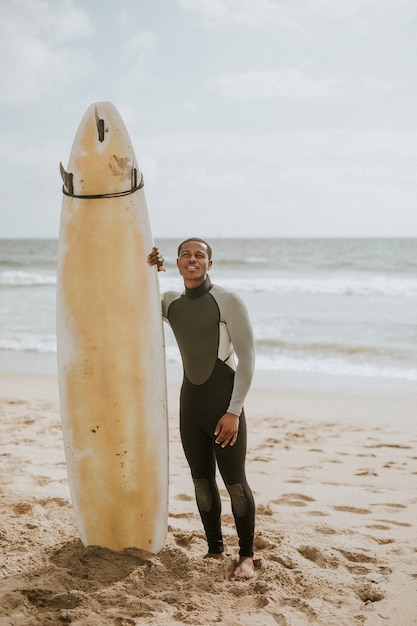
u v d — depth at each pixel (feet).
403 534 10.75
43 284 82.38
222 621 7.54
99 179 9.75
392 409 24.27
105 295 9.72
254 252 175.11
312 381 30.58
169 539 10.30
